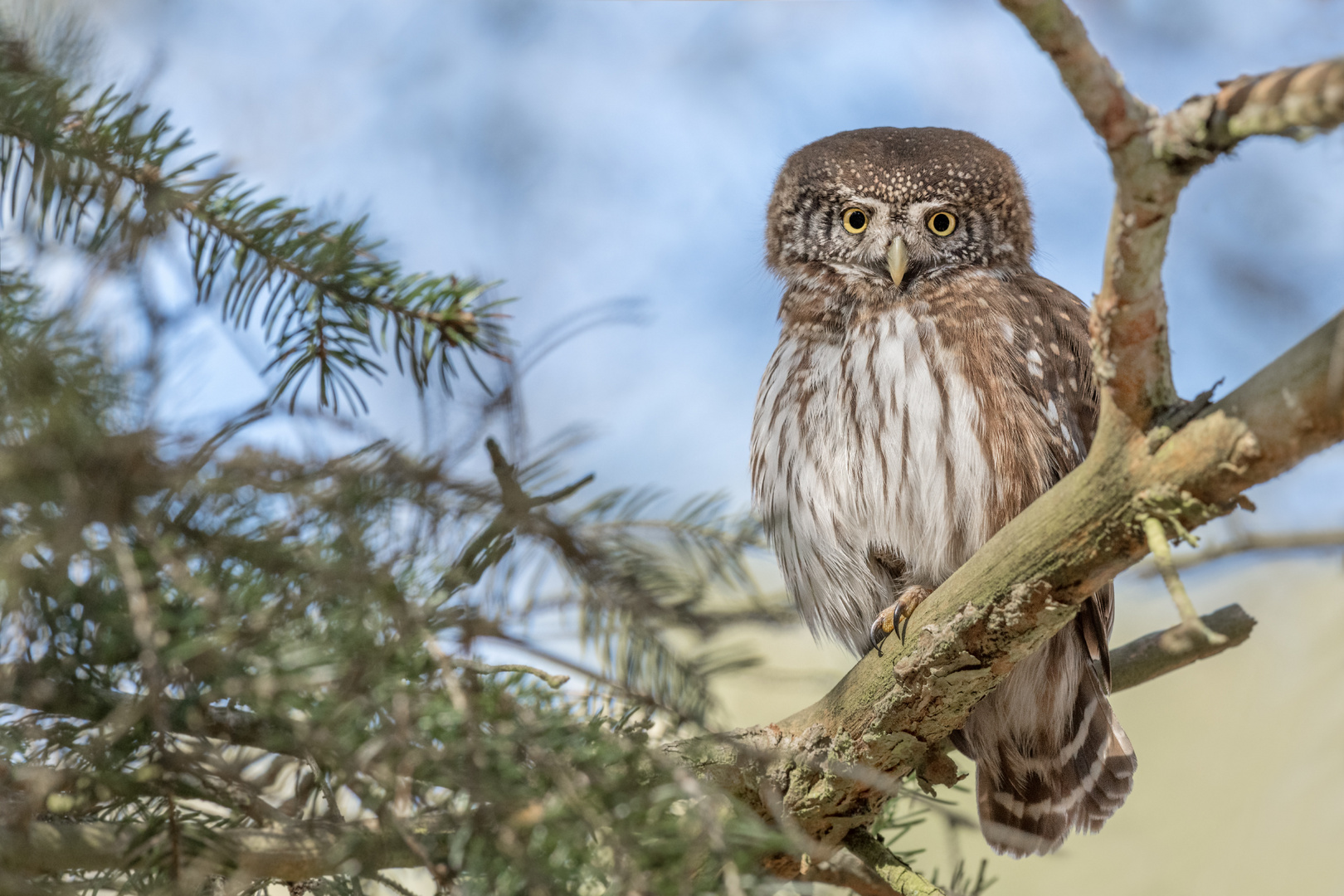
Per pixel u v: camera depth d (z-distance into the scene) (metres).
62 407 3.53
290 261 4.45
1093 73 3.71
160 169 4.44
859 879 4.46
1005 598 4.44
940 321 4.54
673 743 4.42
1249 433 4.12
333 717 3.60
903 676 4.45
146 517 3.59
